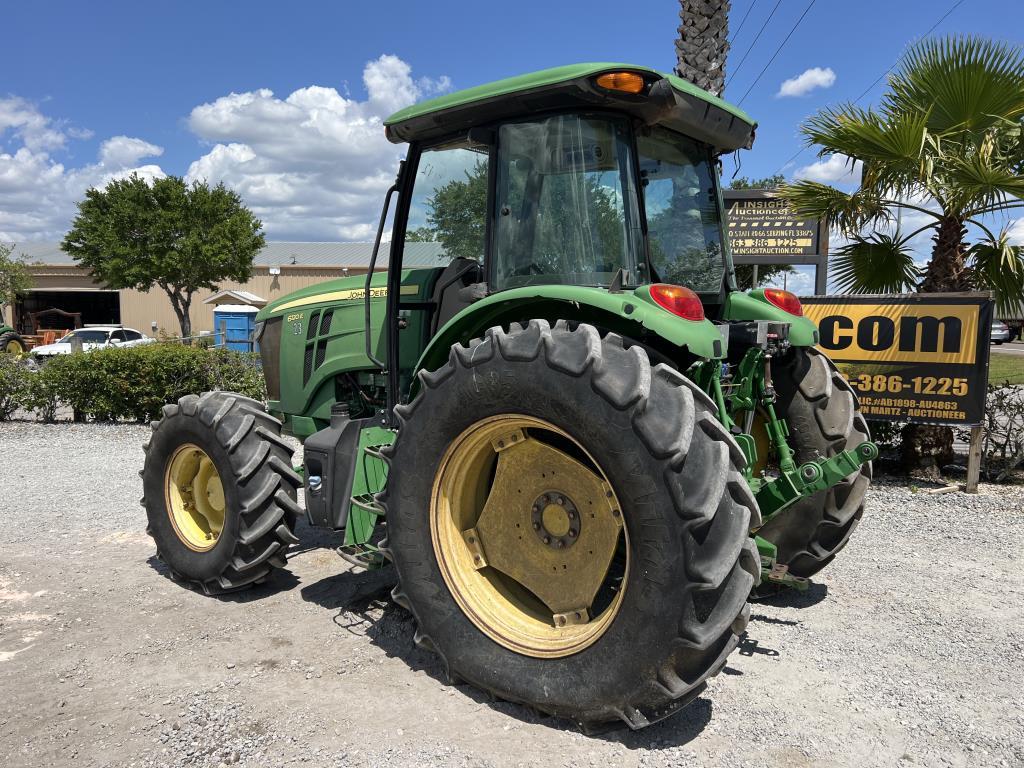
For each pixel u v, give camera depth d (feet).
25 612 12.73
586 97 9.91
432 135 12.02
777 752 8.46
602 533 9.24
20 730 9.01
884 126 20.35
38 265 127.24
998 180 19.80
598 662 8.42
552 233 10.60
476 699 9.62
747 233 29.78
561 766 8.15
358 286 14.58
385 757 8.34
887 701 9.62
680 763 8.21
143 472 14.35
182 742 8.70
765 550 11.11
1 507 20.20
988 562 15.23
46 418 35.68
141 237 99.04
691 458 7.94
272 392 17.15
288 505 13.02
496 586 10.11
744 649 11.18
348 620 12.31
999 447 22.56
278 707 9.45
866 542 16.58
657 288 9.27
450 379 9.61
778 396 13.20
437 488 9.93
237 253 100.48
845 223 23.16
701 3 27.27
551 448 9.62
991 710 9.40
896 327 21.65
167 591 13.73
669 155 12.17
